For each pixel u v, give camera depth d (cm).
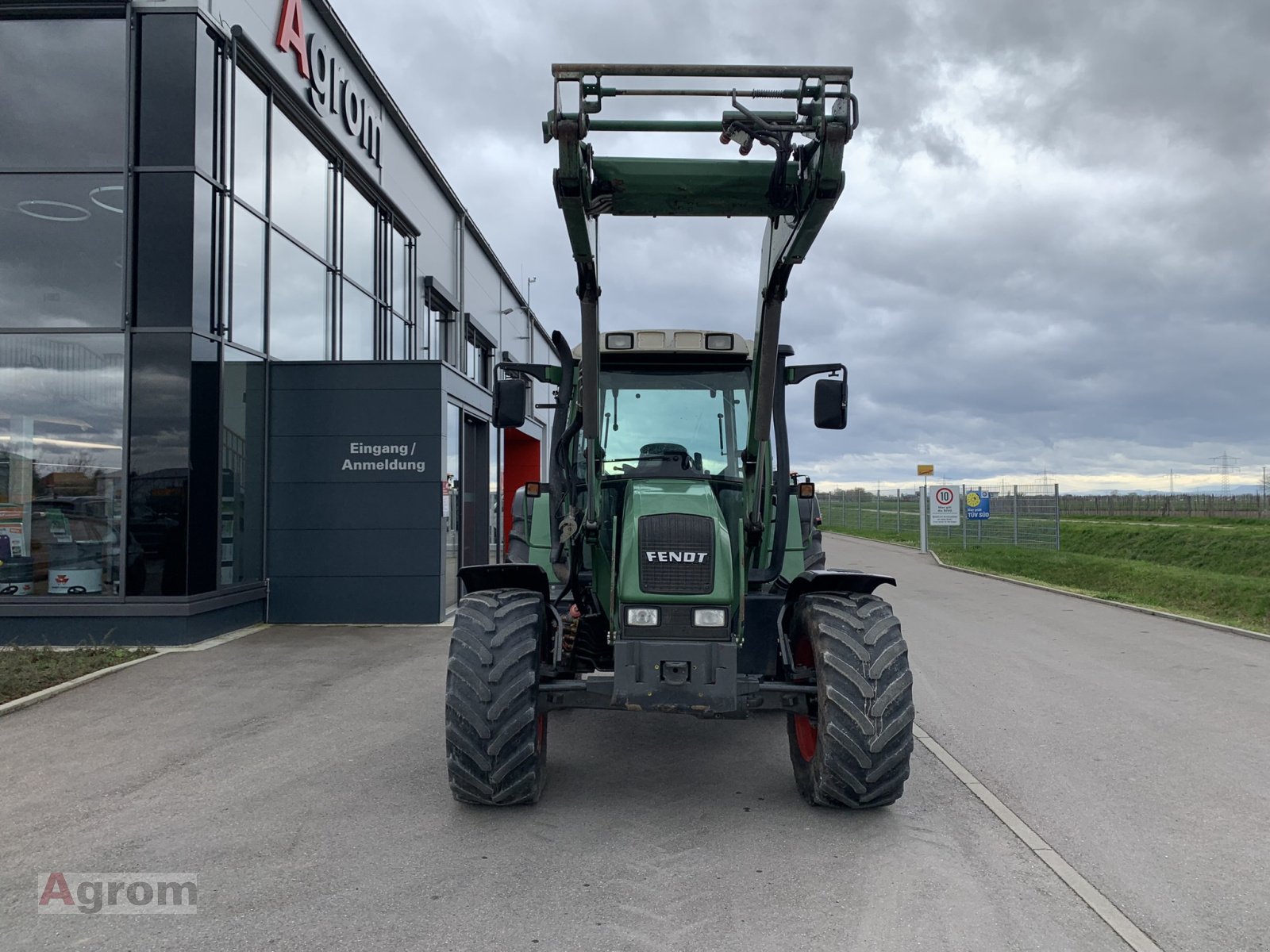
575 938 338
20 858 414
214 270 998
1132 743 631
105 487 959
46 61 976
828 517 5316
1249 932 348
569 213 438
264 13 1127
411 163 1733
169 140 960
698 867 406
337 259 1380
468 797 467
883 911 363
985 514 3102
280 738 617
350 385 1137
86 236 968
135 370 951
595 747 615
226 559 1047
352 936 338
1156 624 1250
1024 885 390
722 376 601
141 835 441
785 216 470
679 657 450
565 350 565
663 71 414
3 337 967
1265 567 2458
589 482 503
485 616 475
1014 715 714
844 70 414
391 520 1132
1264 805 500
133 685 778
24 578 962
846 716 448
